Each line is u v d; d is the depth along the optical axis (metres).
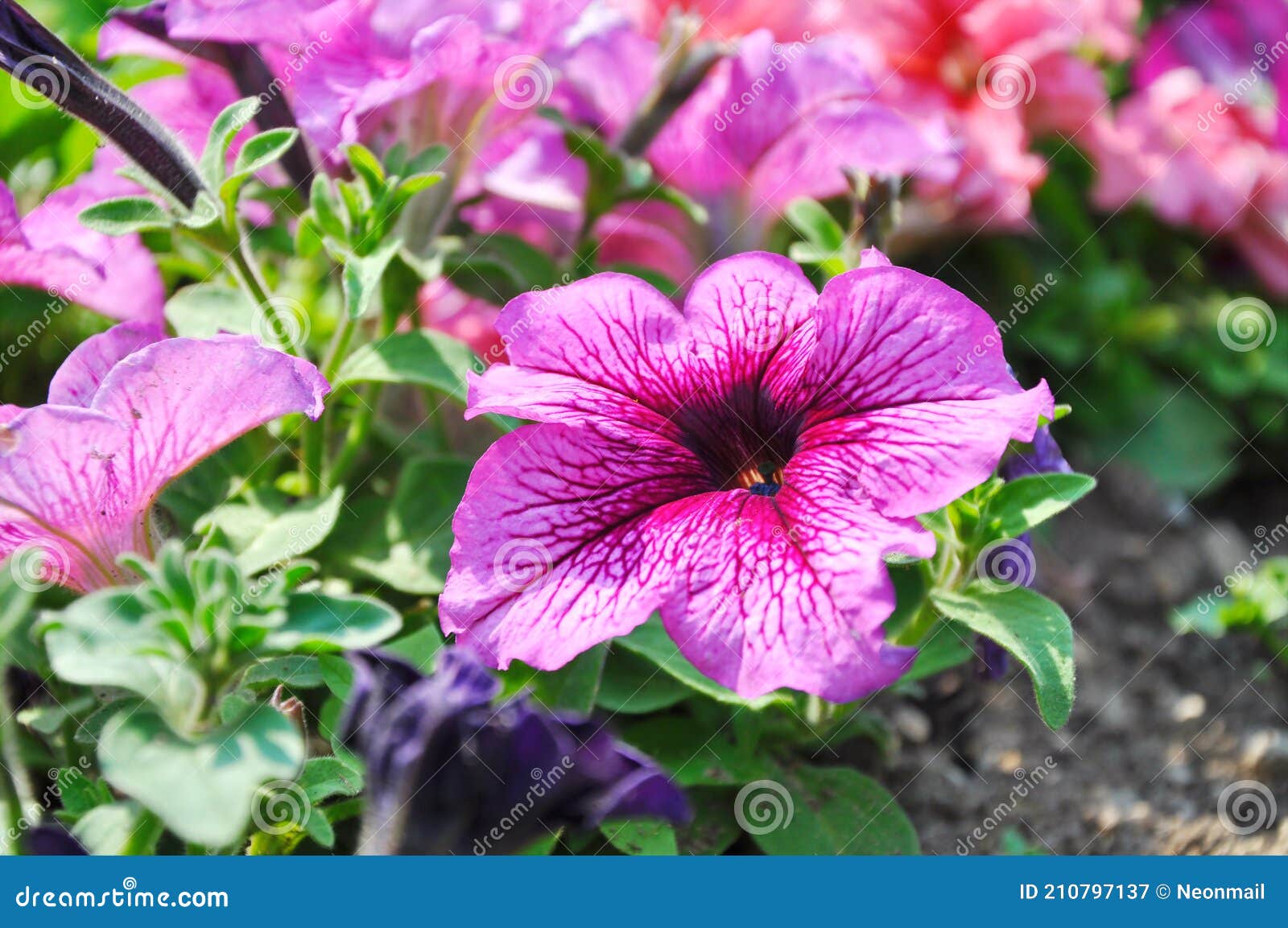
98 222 0.33
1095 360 0.49
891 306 0.32
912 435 0.31
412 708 0.29
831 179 0.41
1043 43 0.45
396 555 0.37
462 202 0.41
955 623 0.37
